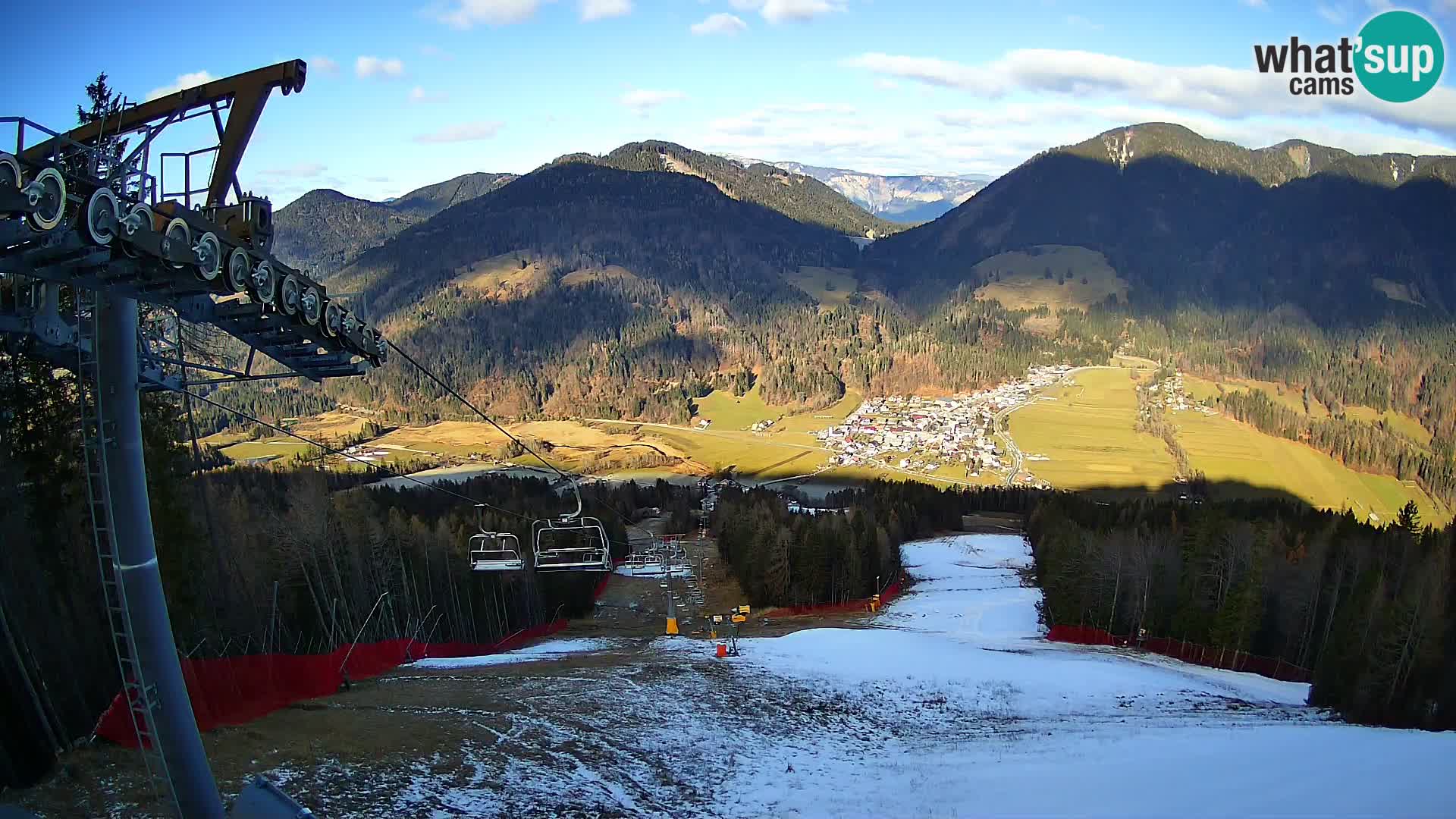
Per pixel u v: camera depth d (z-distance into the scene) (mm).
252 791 9680
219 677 25516
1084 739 27219
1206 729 28938
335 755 20344
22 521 22984
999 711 32688
